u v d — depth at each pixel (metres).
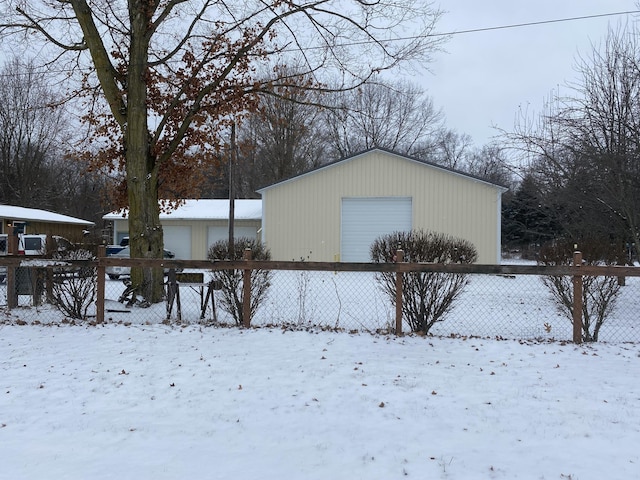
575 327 7.35
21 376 5.68
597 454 3.71
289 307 10.51
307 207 22.80
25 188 40.31
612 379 5.57
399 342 7.20
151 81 10.60
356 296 12.23
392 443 3.92
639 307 11.61
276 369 5.88
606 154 10.35
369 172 22.31
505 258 42.91
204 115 10.85
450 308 8.39
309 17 10.62
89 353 6.62
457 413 4.55
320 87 11.66
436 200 21.78
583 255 9.74
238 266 8.11
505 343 7.21
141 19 9.89
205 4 10.84
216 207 30.66
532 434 4.09
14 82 38.41
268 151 40.66
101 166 12.58
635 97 10.46
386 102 44.50
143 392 5.12
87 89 12.06
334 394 5.05
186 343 7.09
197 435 4.07
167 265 8.37
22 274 10.19
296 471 3.46
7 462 3.59
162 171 11.29
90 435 4.07
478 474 3.41
